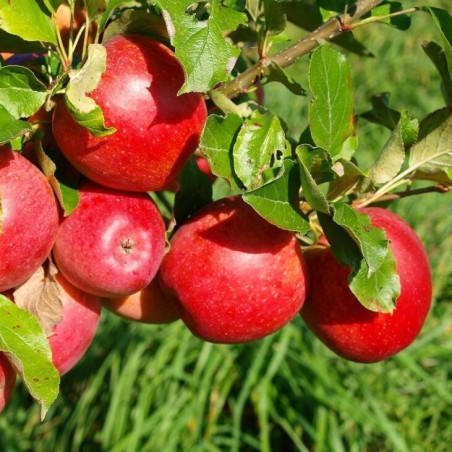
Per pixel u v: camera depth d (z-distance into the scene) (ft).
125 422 5.44
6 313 2.27
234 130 2.34
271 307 2.47
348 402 5.39
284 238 2.48
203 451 5.39
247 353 5.57
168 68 2.30
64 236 2.35
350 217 2.29
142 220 2.38
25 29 2.27
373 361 2.64
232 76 2.76
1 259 2.23
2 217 2.21
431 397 5.72
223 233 2.46
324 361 5.60
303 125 6.63
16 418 5.78
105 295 2.40
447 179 2.57
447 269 6.03
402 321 2.57
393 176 2.50
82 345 2.48
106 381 5.74
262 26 2.42
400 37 7.99
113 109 2.25
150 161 2.30
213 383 5.59
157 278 2.57
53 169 2.28
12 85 2.21
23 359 2.25
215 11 2.20
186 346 5.53
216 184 5.72
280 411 5.56
